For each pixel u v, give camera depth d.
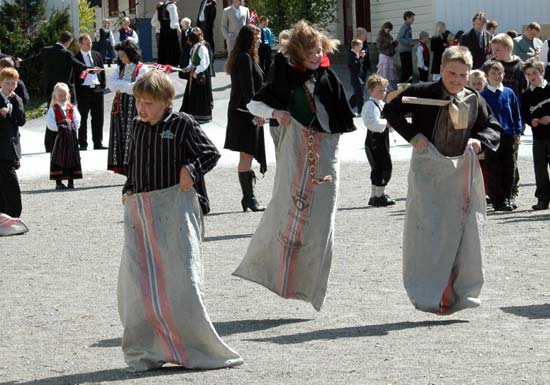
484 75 16.03
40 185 21.55
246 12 35.47
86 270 12.70
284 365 8.19
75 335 9.57
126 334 8.25
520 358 8.10
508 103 16.11
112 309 10.58
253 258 10.23
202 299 8.20
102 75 28.00
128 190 8.41
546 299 10.24
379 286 11.14
